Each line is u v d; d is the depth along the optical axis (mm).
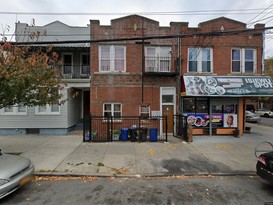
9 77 6570
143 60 12852
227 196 4785
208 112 13117
